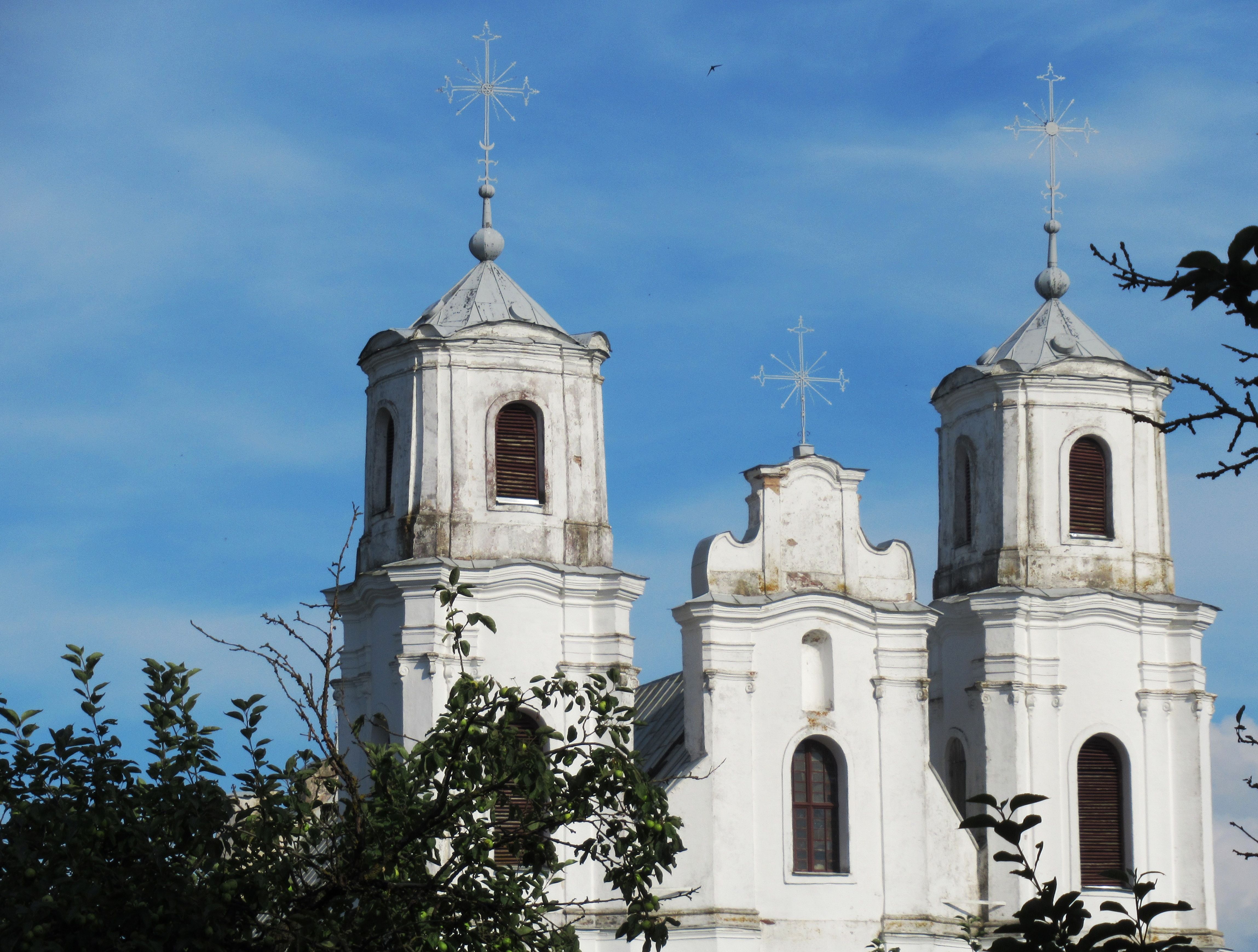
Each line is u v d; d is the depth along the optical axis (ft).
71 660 132.46
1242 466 77.41
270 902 123.44
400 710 256.11
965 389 293.43
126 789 128.77
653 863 137.59
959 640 285.84
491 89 290.56
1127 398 290.15
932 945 262.47
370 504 274.36
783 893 259.80
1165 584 286.46
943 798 268.21
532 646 259.60
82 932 113.91
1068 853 274.36
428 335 267.18
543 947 134.92
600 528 268.62
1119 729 279.69
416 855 135.33
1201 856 277.44
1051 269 303.68
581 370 271.69
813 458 273.13
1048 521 285.02
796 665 265.34
